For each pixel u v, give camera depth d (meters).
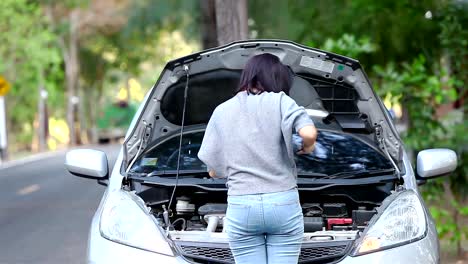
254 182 5.50
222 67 7.34
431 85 11.17
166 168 7.46
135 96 88.44
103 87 81.50
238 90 5.83
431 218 6.77
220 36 14.73
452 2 12.75
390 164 7.49
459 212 11.30
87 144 68.00
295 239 5.60
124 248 6.20
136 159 7.44
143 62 67.81
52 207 18.66
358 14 15.91
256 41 7.27
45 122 60.84
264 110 5.59
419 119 11.34
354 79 7.31
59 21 59.00
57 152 53.84
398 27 15.22
